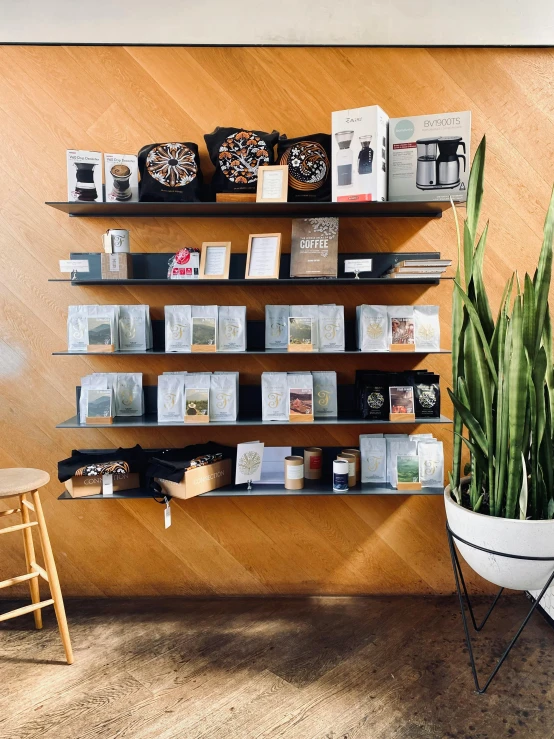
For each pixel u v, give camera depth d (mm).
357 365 2824
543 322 2117
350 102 2707
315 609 2773
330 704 2090
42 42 2643
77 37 2643
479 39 2648
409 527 2881
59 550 2877
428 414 2602
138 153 2600
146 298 2785
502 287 2791
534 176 2740
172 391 2625
